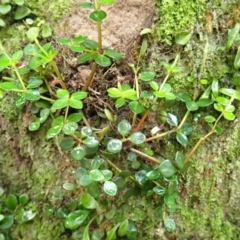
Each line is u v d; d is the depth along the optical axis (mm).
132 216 290
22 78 290
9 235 313
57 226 304
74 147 276
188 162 277
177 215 291
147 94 275
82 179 254
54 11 308
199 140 276
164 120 281
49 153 302
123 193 289
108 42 302
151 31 291
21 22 310
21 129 306
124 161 286
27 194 314
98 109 291
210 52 282
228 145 281
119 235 285
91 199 272
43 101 287
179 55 287
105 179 253
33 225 311
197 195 289
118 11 305
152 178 265
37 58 270
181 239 292
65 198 301
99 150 277
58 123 260
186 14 283
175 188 270
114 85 292
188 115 283
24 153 312
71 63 296
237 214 288
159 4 290
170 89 267
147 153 280
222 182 285
